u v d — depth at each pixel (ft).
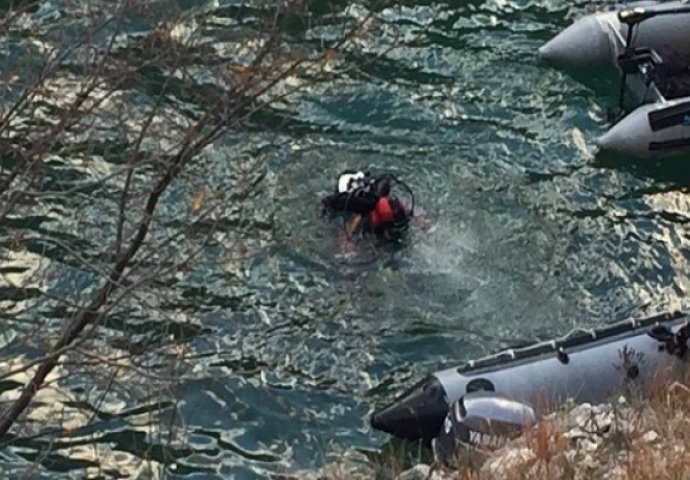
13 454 33.63
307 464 33.96
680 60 49.06
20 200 27.25
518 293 39.34
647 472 25.23
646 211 43.37
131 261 29.86
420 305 38.60
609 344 34.58
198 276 38.22
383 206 39.65
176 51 27.48
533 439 27.68
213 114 26.68
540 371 33.99
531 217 42.37
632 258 41.16
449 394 33.73
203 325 37.32
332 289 38.78
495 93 48.24
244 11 46.29
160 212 38.24
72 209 38.88
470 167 44.55
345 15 48.32
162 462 33.71
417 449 33.94
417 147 45.21
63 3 37.40
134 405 34.35
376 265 39.40
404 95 47.19
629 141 45.52
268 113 44.98
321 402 35.68
